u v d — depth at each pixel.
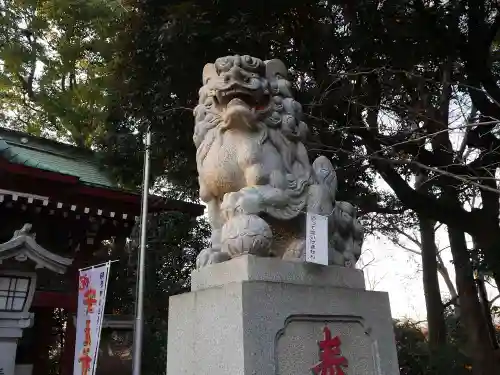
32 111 14.43
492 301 12.66
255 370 2.35
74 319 8.81
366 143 6.34
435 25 5.93
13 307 6.32
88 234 9.28
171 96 6.29
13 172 8.45
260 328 2.45
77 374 7.01
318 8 5.94
